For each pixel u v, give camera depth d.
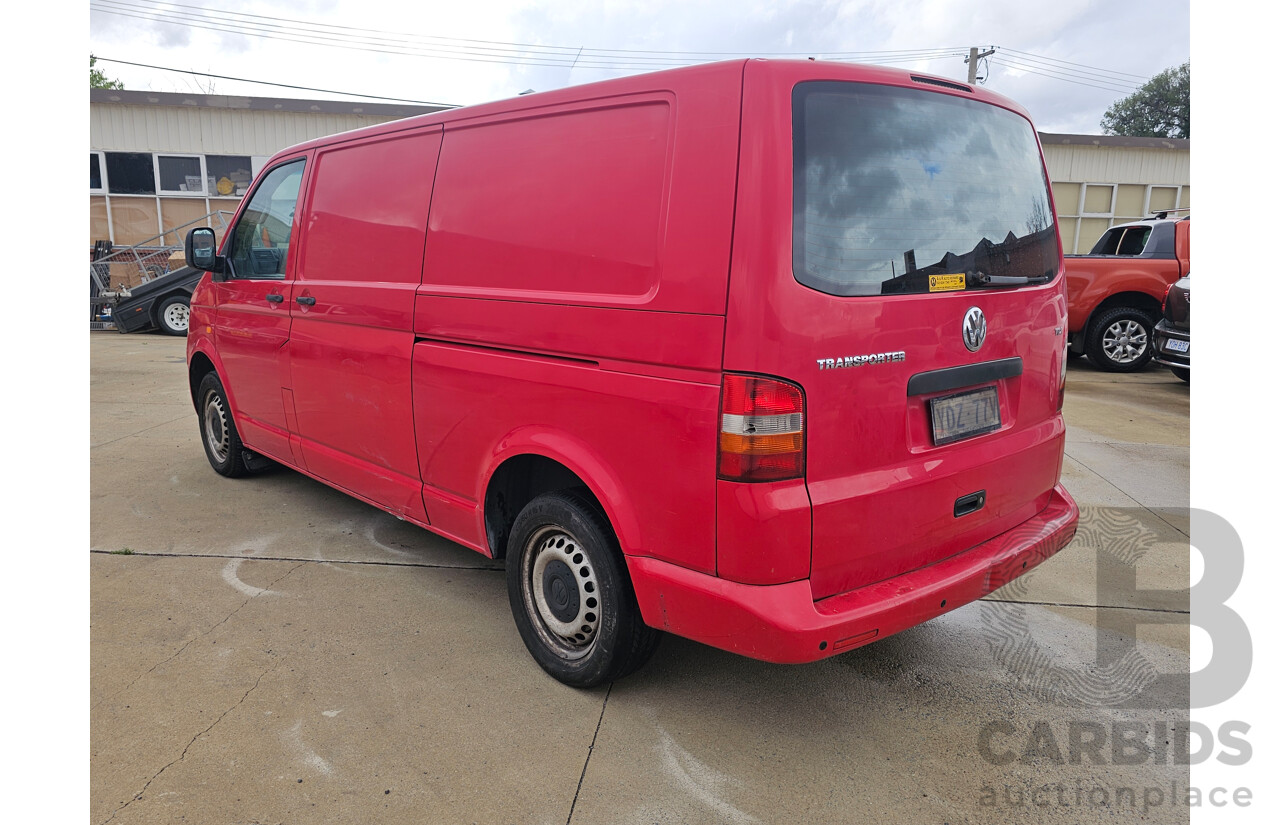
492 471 2.93
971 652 3.07
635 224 2.34
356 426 3.68
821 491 2.17
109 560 3.86
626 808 2.21
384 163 3.40
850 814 2.20
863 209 2.24
